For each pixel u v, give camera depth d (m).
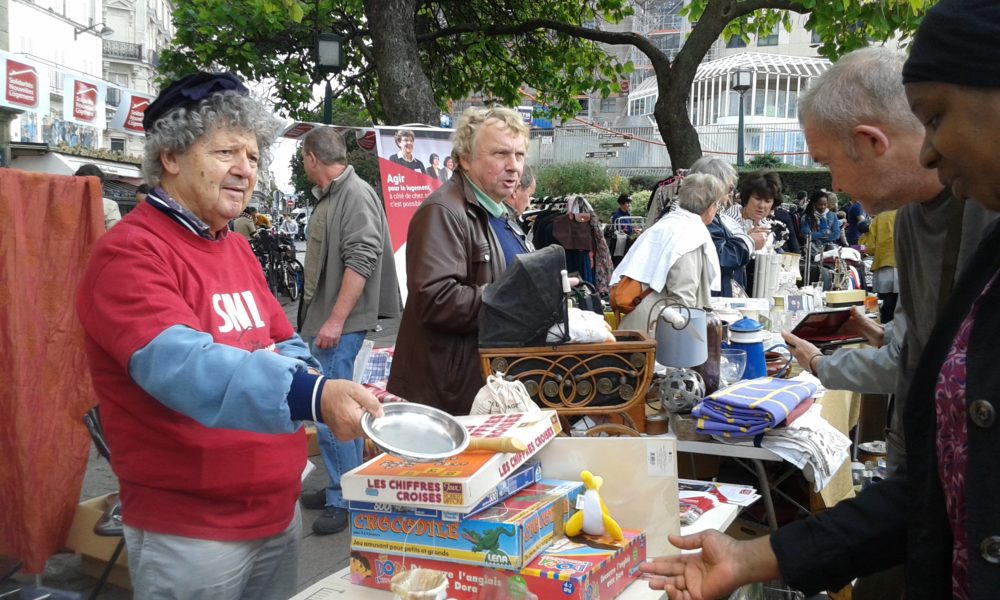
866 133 1.63
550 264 2.33
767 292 5.54
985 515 0.99
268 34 11.25
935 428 1.11
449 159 6.23
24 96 7.32
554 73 12.25
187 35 11.41
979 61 0.93
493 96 12.82
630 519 1.71
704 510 2.12
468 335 2.68
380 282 4.06
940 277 1.63
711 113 37.00
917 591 1.16
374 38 6.91
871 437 4.33
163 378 1.42
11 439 2.62
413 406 1.58
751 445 2.49
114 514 2.84
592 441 1.74
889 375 2.28
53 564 2.86
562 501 1.62
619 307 3.76
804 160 30.52
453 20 11.10
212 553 1.64
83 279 1.55
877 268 6.88
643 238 3.77
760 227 5.80
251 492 1.68
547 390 2.33
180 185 1.65
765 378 2.86
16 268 2.54
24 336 2.59
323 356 3.94
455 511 1.49
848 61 1.68
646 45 9.35
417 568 1.48
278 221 39.84
